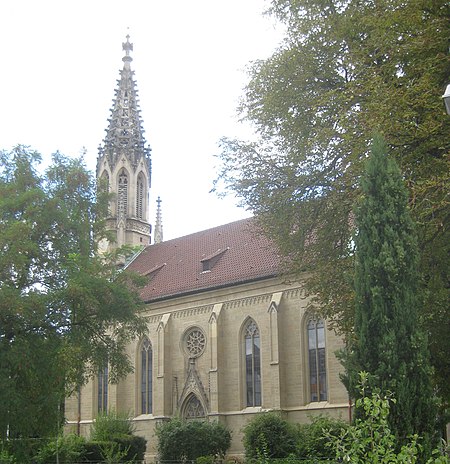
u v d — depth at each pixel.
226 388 58.50
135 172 84.00
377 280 20.06
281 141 33.16
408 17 26.53
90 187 41.94
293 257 33.19
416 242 20.62
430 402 19.08
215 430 54.03
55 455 46.72
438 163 26.05
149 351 65.50
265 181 33.03
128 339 40.81
